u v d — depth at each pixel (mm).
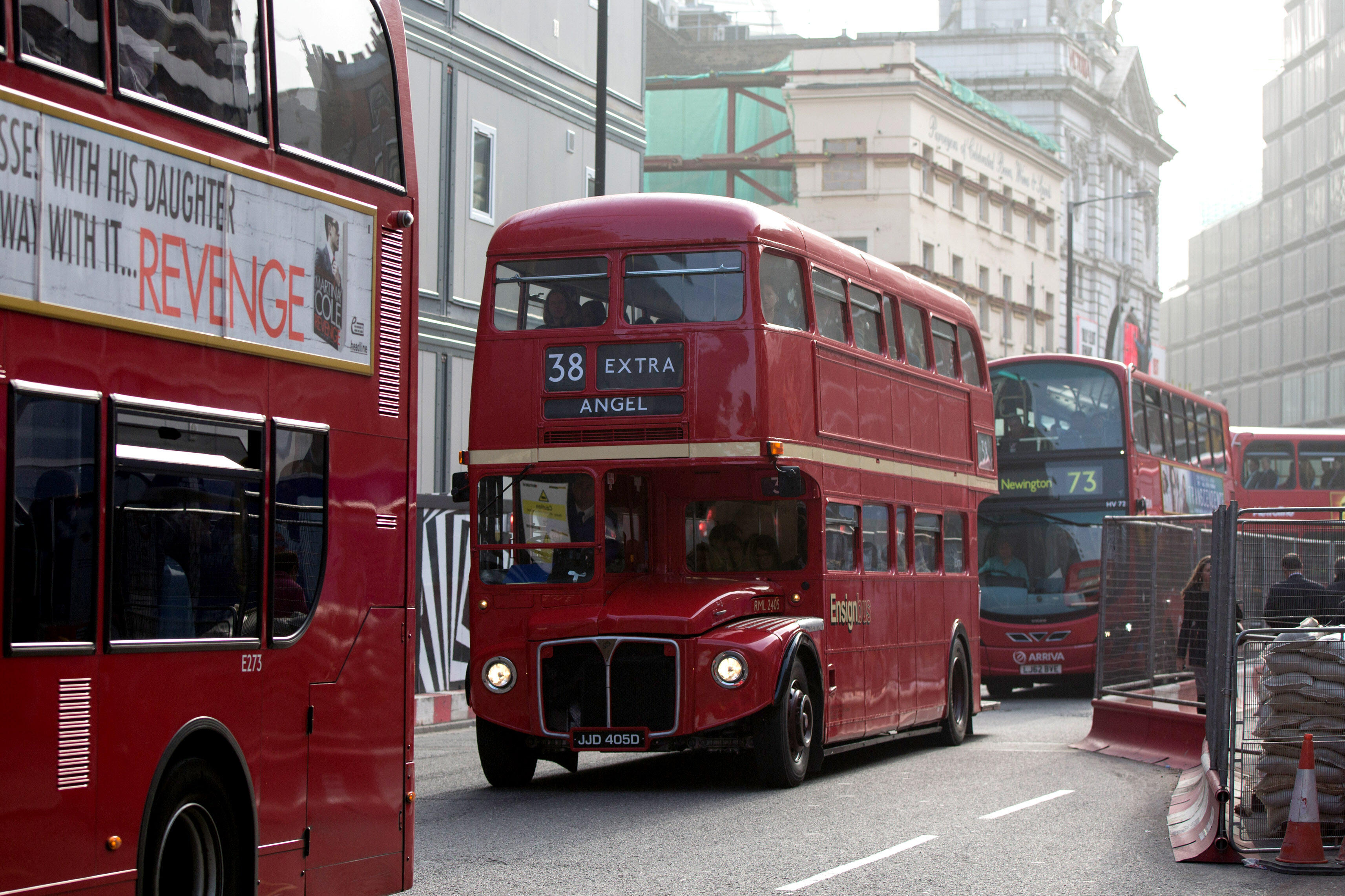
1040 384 27500
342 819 7578
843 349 15070
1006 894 8844
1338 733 10266
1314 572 11484
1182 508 29797
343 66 7832
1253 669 10391
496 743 13617
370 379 7891
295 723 7234
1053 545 26984
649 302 13562
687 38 73062
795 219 56531
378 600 7918
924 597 17266
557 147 29797
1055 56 73000
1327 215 128625
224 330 6809
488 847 10375
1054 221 68875
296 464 7293
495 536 13695
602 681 13055
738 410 13289
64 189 5945
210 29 6828
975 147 61219
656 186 58031
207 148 6750
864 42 60031
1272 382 139625
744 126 58594
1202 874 9547
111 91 6207
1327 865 9664
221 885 6746
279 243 7219
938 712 17594
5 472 5598
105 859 6004
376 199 8016
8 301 5656
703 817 11844
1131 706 16828
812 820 11688
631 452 13391
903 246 55719
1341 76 125188
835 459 14664
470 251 27125
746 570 14375
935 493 17766
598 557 13398
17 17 5762
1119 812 12180
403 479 8156
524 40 28781
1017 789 13641
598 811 12188
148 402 6316
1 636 5566
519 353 13766
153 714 6293
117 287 6184
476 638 13625
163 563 6391
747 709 12953
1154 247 84000
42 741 5742
